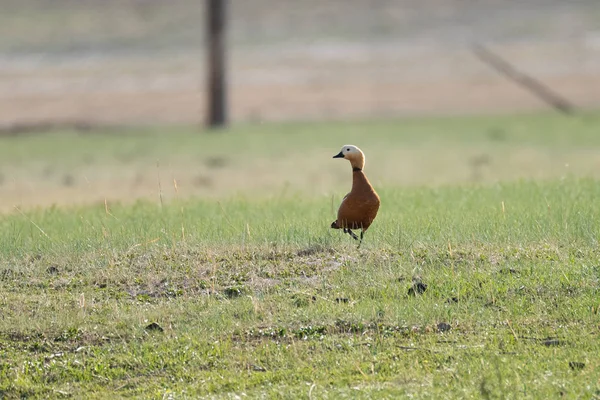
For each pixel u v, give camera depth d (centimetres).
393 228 3747
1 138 12338
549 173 7950
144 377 2673
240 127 13750
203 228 3922
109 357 2766
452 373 2555
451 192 5106
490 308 2962
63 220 4475
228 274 3325
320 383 2548
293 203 5003
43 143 11706
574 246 3484
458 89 17288
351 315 2922
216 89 14075
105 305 3088
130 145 11512
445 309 2947
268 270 3344
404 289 3125
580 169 8288
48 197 7225
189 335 2855
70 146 11388
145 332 2888
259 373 2641
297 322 2908
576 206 4094
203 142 11819
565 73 18538
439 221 3866
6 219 4778
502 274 3203
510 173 8162
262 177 8531
